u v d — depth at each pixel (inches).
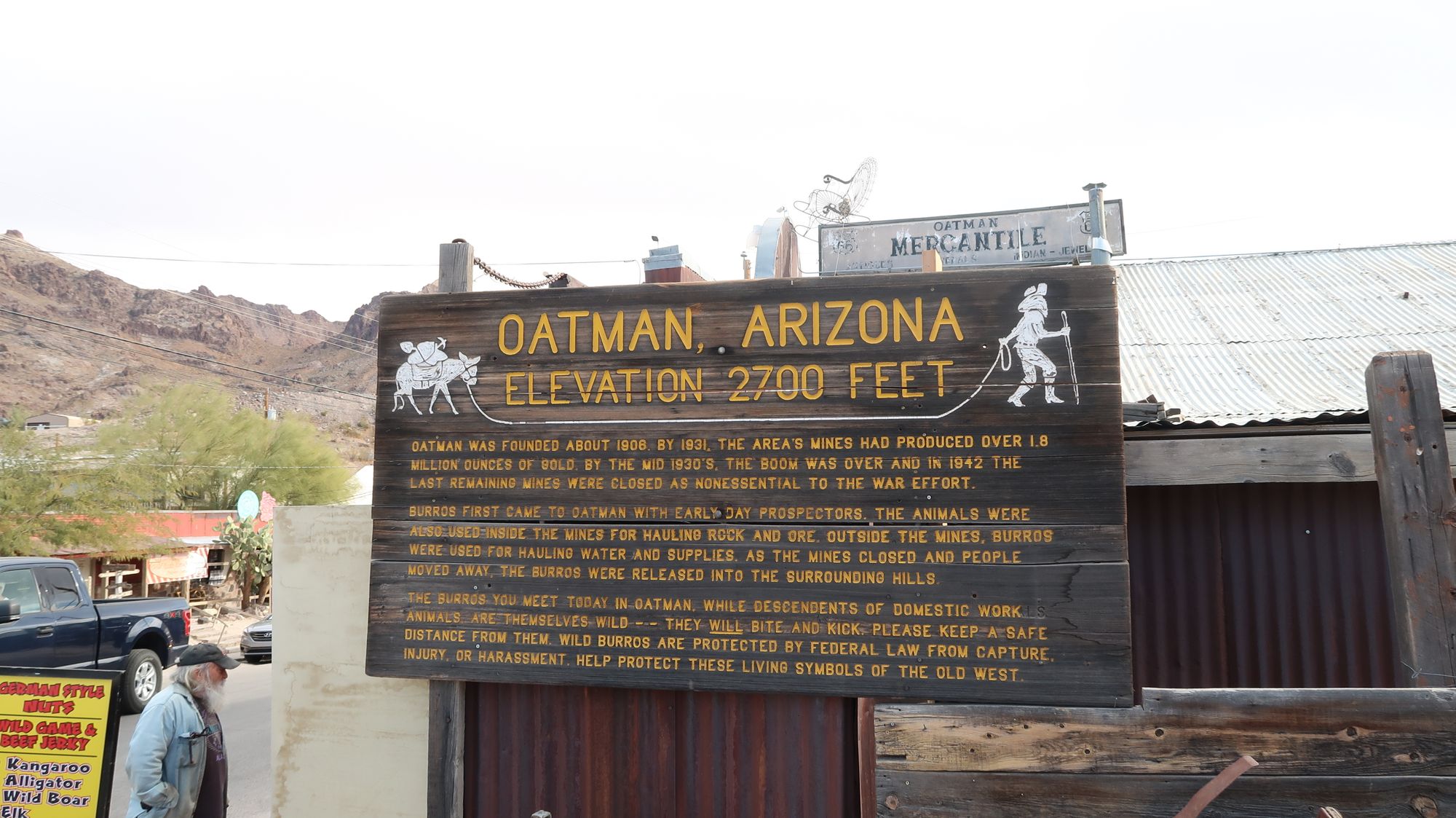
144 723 204.2
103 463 1105.4
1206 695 170.1
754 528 185.5
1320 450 201.3
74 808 210.1
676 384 190.1
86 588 485.1
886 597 179.8
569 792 200.4
